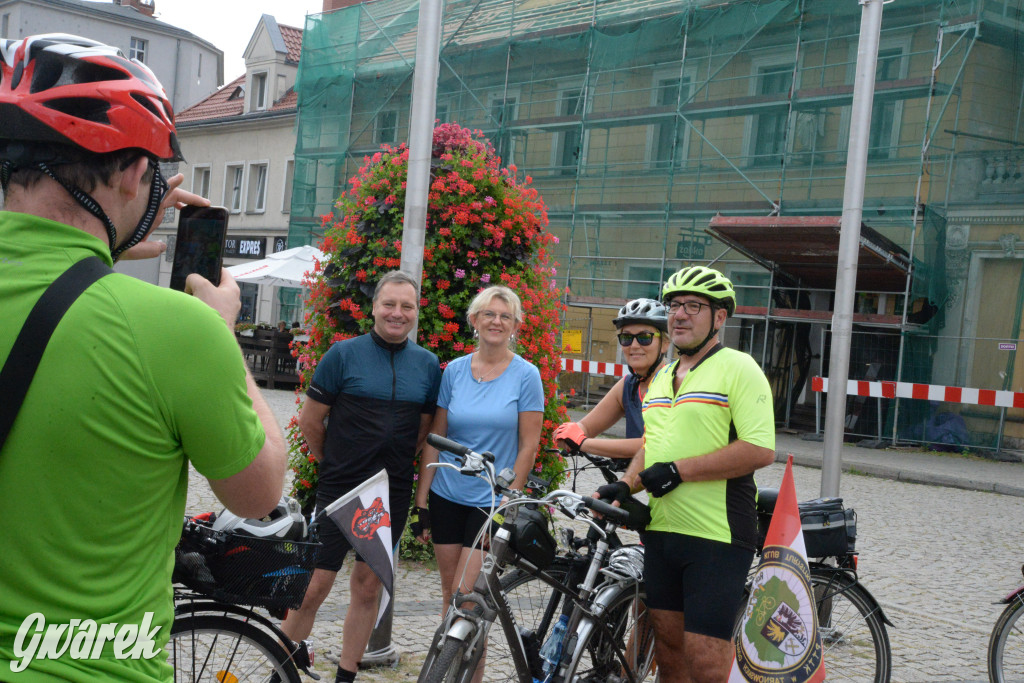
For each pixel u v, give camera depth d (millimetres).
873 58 5723
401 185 6012
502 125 21922
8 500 1289
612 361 19922
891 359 15992
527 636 3410
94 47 1381
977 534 9070
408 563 6215
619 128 20219
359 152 24281
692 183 19094
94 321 1312
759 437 3113
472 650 3047
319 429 3920
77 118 1319
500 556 3168
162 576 1437
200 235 1648
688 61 19219
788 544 3189
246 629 2441
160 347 1344
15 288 1305
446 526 3850
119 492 1337
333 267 6176
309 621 3730
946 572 7344
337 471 3814
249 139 30312
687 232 18969
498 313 3934
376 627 4328
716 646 3133
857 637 4059
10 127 1323
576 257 20453
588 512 3309
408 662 4410
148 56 43406
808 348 17531
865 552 7875
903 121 16562
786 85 18094
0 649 1301
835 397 5742
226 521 2240
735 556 3178
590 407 19625
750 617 3182
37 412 1281
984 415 15141
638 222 19688
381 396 3830
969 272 15844
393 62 23703
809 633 3152
